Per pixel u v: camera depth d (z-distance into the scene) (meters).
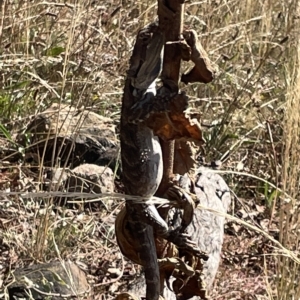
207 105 5.13
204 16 5.45
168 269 2.12
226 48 5.70
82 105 4.68
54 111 4.39
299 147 3.31
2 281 3.18
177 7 1.78
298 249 3.32
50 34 5.00
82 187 3.81
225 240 4.13
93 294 3.34
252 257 3.97
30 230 3.71
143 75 1.82
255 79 5.51
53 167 3.93
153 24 1.84
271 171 4.62
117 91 5.00
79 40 5.21
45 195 2.17
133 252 2.10
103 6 5.34
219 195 3.99
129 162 1.90
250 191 4.69
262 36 5.75
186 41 1.83
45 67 4.88
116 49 5.14
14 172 4.22
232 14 5.70
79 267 3.43
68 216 3.92
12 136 4.52
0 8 4.72
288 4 5.98
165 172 2.00
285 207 3.34
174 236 1.98
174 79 1.84
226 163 4.77
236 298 3.59
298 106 3.26
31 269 3.19
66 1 5.38
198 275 2.15
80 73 4.69
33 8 5.14
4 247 3.58
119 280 3.51
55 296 3.02
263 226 4.29
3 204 3.87
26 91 4.76
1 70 4.69
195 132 1.80
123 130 1.89
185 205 1.99
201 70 1.83
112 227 3.90
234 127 5.02
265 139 4.96
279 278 3.24
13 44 4.83
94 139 4.51
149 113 1.79
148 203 1.95
